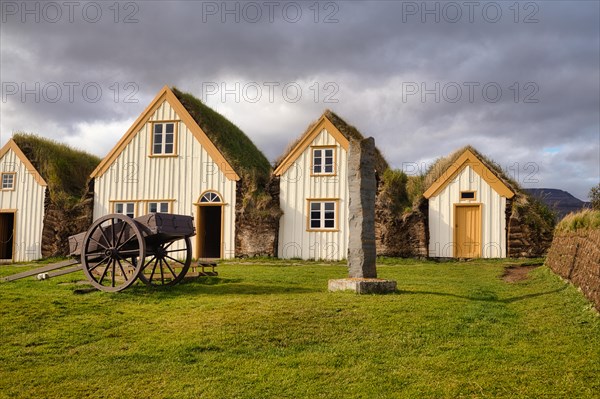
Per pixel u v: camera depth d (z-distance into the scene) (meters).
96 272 19.56
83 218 32.34
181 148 32.12
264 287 17.42
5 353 10.73
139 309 14.02
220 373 9.49
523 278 19.53
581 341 10.37
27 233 33.09
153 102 32.72
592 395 8.05
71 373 9.66
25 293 15.62
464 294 15.35
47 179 33.47
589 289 13.22
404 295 14.91
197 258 31.02
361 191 16.55
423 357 9.95
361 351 10.38
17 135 35.06
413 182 31.66
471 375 8.98
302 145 31.41
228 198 31.23
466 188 29.55
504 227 28.88
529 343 10.49
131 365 9.99
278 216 30.67
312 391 8.66
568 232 17.55
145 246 15.91
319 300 14.27
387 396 8.38
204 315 13.02
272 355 10.30
